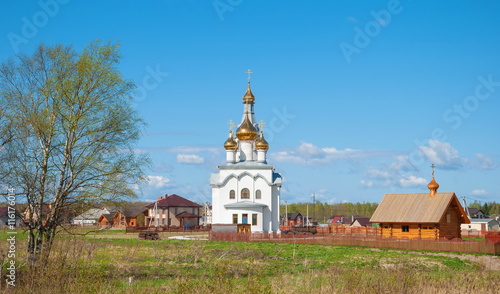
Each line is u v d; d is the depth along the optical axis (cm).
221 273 2333
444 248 5556
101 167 3447
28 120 3312
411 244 5775
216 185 9081
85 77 3466
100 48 3559
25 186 3294
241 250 5297
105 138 3494
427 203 6625
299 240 6781
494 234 7681
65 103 3425
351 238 6281
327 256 5041
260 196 9025
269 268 3853
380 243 6022
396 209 6806
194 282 2578
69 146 3403
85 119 3459
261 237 7019
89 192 3400
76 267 2344
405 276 2517
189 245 5956
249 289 2184
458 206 6562
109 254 4638
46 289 2220
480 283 2761
